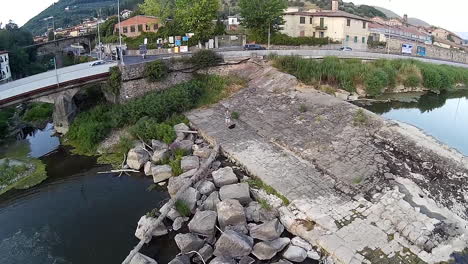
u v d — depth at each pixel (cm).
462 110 4075
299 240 1723
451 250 1594
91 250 1833
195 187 2172
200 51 3925
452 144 3031
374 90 4184
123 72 3378
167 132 2933
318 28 6225
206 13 5234
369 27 6994
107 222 2067
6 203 2327
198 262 1650
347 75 4075
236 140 2759
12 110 4384
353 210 1861
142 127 2978
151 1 7088
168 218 1989
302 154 2442
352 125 2584
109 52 5900
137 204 2236
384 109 3972
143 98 3394
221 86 3762
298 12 6309
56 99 3362
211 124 3080
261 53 4194
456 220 1745
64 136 3400
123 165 2725
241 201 2016
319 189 2059
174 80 3741
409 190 1936
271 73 3775
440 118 3766
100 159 2894
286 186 2098
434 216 1753
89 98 3744
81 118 3400
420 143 2277
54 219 2122
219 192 2073
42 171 2752
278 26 5716
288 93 3372
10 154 3116
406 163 2153
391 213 1798
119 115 3161
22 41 8550
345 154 2319
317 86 3750
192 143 2816
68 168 2786
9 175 2650
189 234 1758
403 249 1606
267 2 5316
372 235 1689
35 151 3156
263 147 2620
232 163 2519
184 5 5409
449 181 2009
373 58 4978
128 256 1656
